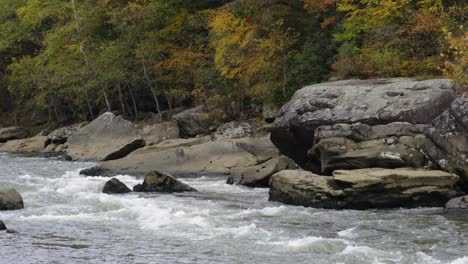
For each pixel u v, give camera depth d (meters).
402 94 20.09
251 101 35.97
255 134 30.45
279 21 33.16
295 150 22.78
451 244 12.86
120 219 15.64
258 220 15.45
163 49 39.53
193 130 35.12
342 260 11.73
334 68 29.50
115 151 29.72
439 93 19.42
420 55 26.62
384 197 16.83
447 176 17.02
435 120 18.44
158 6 39.88
